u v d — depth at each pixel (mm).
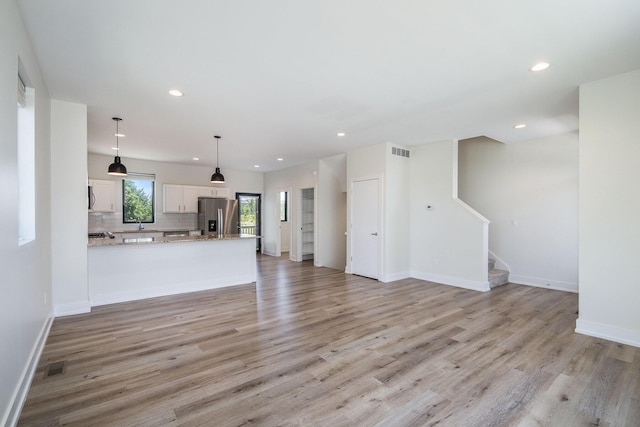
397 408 1993
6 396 1746
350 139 5391
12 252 1894
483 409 1987
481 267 5062
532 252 5465
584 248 3150
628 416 1918
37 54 2553
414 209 6027
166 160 7480
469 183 6305
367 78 2994
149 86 3182
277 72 2881
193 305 4195
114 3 1925
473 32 2246
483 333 3238
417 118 4211
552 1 1909
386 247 5684
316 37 2318
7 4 1761
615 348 2846
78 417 1878
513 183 5691
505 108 3812
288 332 3254
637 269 2871
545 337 3127
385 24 2152
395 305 4227
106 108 3820
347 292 4926
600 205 3045
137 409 1962
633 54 2547
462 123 4445
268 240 9523
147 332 3229
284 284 5484
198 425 1824
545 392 2176
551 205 5238
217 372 2428
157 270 4664
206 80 3039
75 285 3773
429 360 2641
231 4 1939
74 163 3695
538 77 2971
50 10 1994
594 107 3055
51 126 3551
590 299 3146
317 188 7461
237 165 8258
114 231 6777
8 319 1790
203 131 4855
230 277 5383
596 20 2092
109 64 2729
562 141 5109
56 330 3258
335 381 2309
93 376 2355
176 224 7883
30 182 2598
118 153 6500
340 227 7754
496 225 5918
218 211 7406
